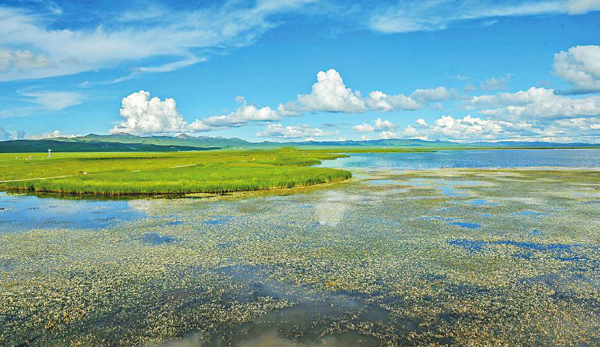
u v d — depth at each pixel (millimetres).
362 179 50719
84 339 9445
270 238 18891
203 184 38656
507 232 20109
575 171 65250
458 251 16547
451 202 30375
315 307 11062
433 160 115250
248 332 9680
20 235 20000
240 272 13961
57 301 11578
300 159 106938
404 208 27609
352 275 13609
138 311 10875
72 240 18828
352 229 20844
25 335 9633
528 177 53312
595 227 21281
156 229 21141
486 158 132250
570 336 9445
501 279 13203
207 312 10789
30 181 43062
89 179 44812
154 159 114562
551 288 12422
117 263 15094
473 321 10219
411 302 11375
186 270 14211
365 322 10180
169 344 9180
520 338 9367
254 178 45125
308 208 27812
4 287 12688
